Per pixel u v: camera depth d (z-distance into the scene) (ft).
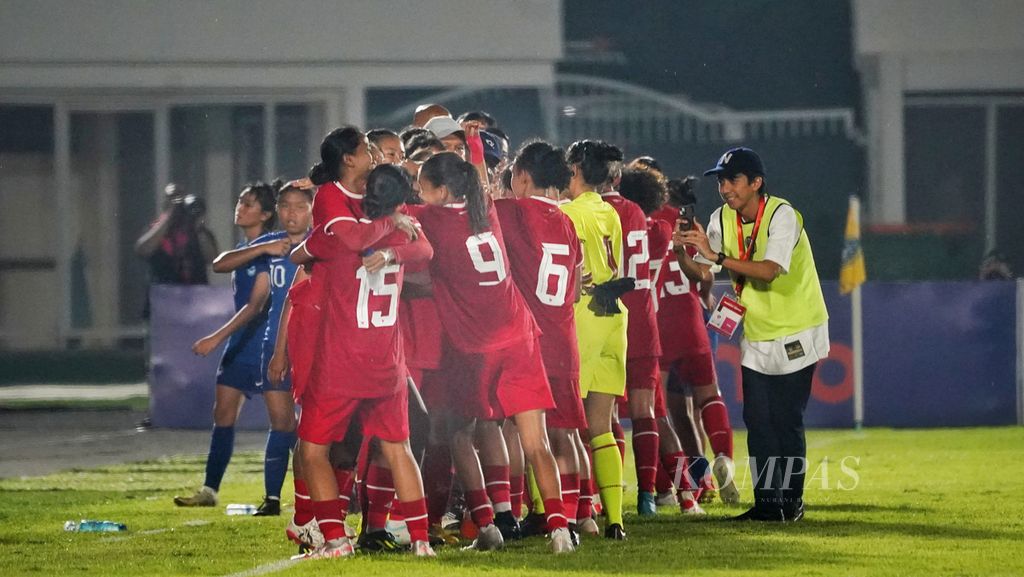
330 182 74.08
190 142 272.72
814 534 84.43
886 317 155.02
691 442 102.78
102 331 274.77
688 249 91.97
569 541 77.25
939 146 282.15
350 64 271.08
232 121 272.72
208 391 161.48
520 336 76.33
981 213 282.77
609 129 282.15
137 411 187.32
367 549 77.71
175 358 161.89
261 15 270.67
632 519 92.43
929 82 278.46
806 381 89.86
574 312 82.07
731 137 282.77
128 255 274.57
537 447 76.64
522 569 71.31
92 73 270.67
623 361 83.87
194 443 150.82
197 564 76.23
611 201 88.22
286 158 272.92
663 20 316.81
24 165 272.10
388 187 72.23
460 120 99.91
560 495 77.25
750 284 89.66
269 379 94.84
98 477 124.77
